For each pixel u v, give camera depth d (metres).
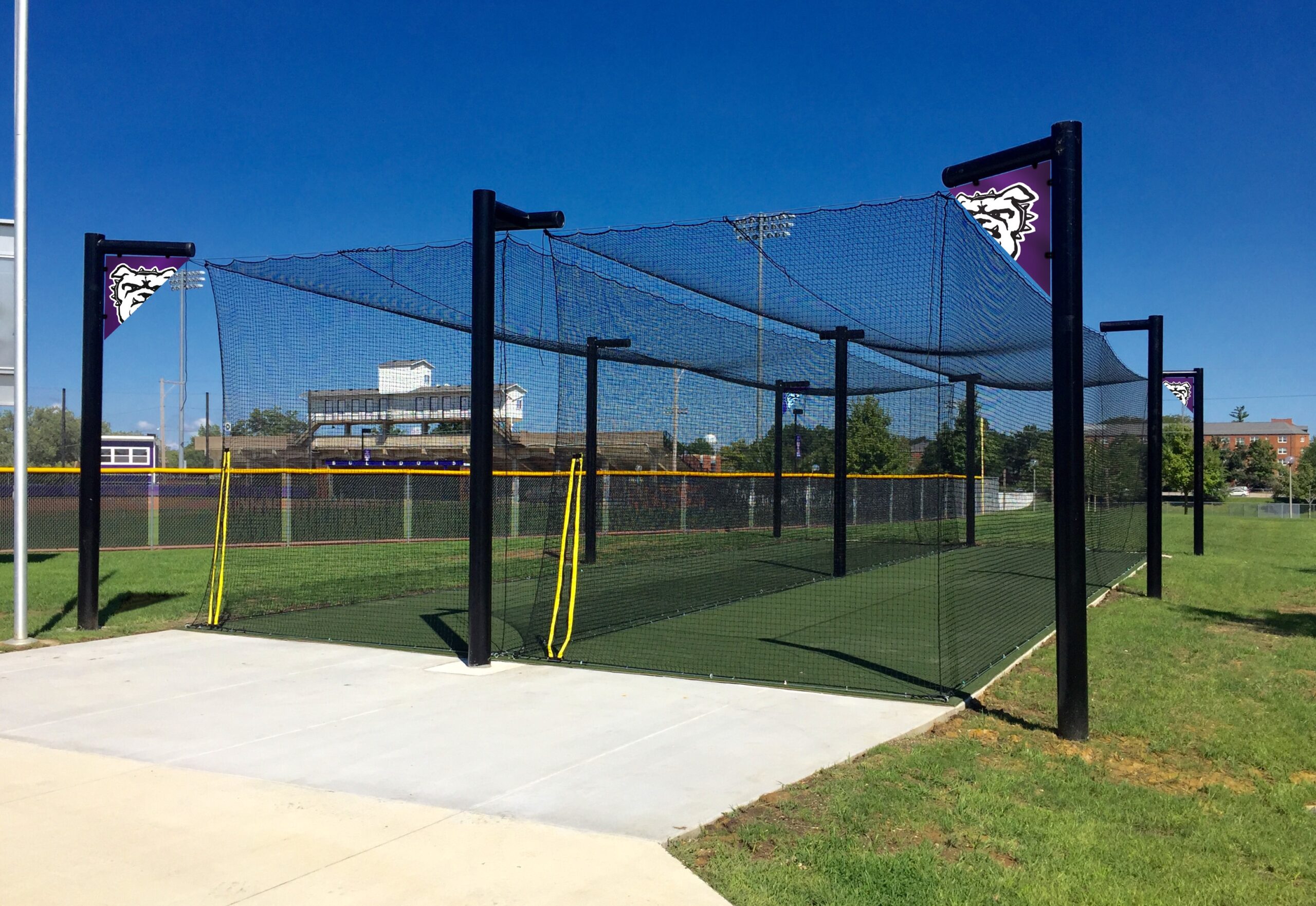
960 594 11.76
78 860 3.67
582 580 13.02
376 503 19.83
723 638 8.58
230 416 10.00
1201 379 18.05
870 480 23.38
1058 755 5.05
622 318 10.70
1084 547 5.40
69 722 5.74
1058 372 5.41
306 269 9.62
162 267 8.85
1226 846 3.80
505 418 13.56
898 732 5.39
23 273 8.48
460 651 8.00
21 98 8.46
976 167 5.68
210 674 7.15
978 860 3.63
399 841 3.83
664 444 14.59
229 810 4.21
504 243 7.98
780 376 15.02
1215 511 53.03
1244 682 6.60
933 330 9.20
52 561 15.93
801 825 4.00
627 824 3.99
